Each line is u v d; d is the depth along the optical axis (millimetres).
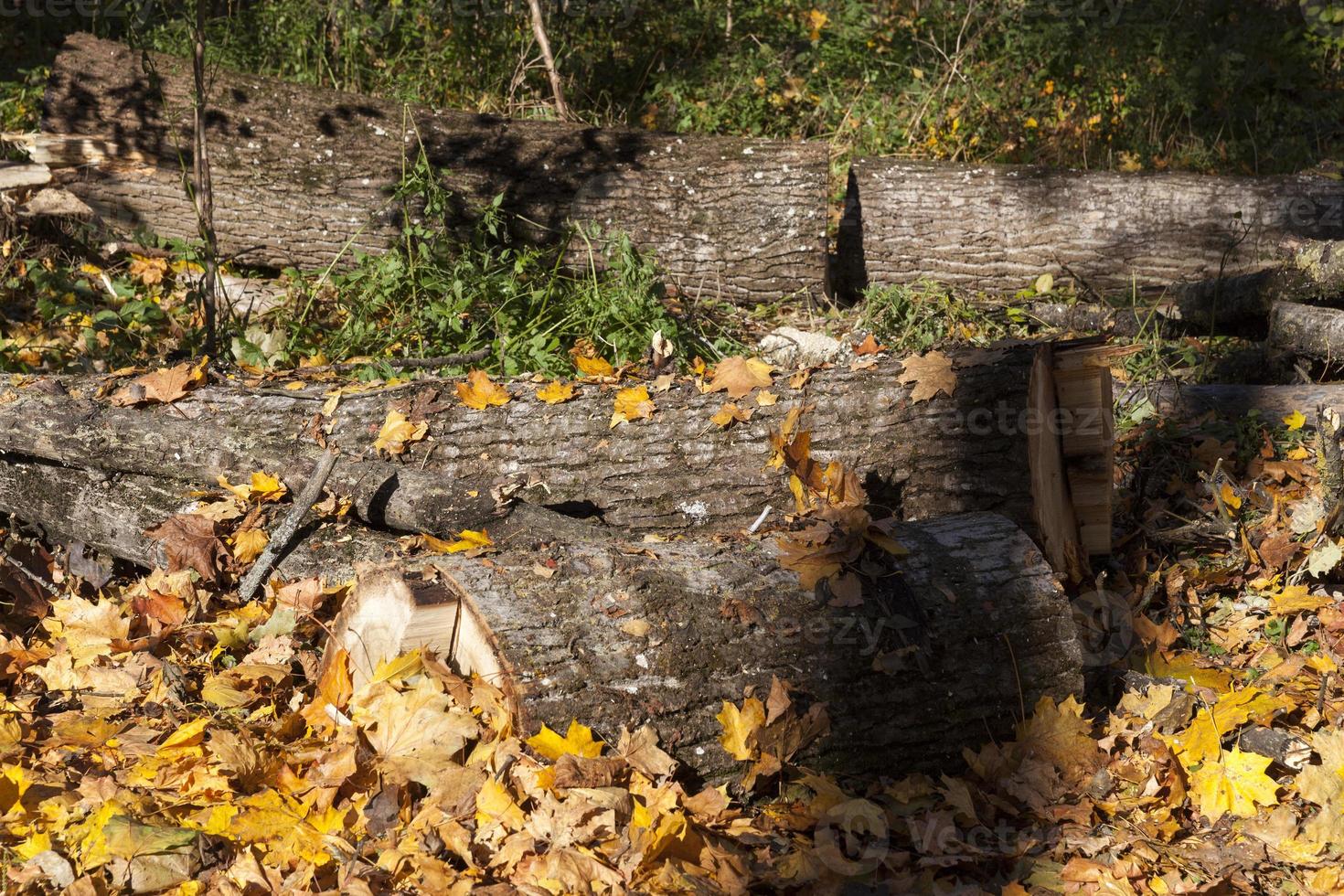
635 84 8961
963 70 8969
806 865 2381
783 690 2592
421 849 2355
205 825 2426
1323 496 3854
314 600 3307
